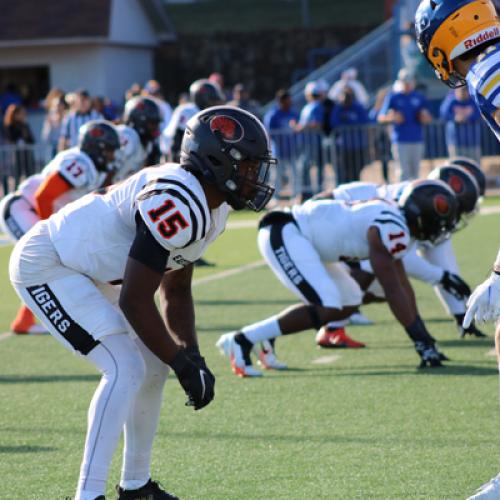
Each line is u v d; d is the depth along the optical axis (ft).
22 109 179.32
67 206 39.06
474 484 41.93
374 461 45.55
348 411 54.54
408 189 63.41
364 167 171.01
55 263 38.04
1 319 88.74
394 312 64.13
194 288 100.22
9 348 75.72
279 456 46.88
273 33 333.21
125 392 36.63
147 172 37.70
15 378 65.36
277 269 65.62
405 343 72.95
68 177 73.72
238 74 333.01
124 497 40.22
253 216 171.53
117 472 45.73
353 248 64.44
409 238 63.26
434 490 41.37
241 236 144.46
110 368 36.88
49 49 278.05
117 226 37.52
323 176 172.76
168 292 40.19
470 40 38.37
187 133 36.83
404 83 162.71
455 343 72.28
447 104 175.32
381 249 62.95
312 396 58.23
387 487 41.93
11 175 177.17
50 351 74.13
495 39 38.37
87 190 75.00
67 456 47.80
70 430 52.37
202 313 86.53
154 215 34.78
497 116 37.37
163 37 305.53
